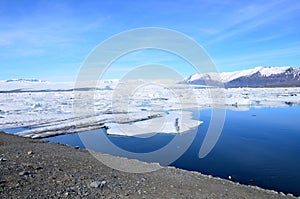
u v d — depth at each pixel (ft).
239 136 81.20
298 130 91.50
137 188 26.09
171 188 27.68
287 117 125.29
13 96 294.05
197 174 39.14
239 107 178.40
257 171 48.83
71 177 27.09
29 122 111.55
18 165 28.94
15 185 22.86
